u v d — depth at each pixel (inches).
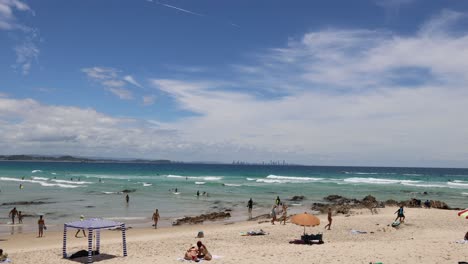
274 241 919.7
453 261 631.2
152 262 668.7
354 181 3563.0
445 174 5905.5
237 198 2145.7
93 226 701.9
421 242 824.9
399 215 1202.6
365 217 1342.3
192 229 1199.6
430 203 1817.2
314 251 725.9
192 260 663.8
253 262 642.2
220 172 6003.9
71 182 3112.7
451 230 1075.9
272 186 2950.3
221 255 710.5
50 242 980.6
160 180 3528.5
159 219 1425.9
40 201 1877.5
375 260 641.6
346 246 780.0
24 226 1234.6
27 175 4143.7
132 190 2484.0
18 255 767.1
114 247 848.9
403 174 5674.2
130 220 1390.3
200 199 2082.9
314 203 1915.6
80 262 702.5
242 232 1059.9
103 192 2353.6
